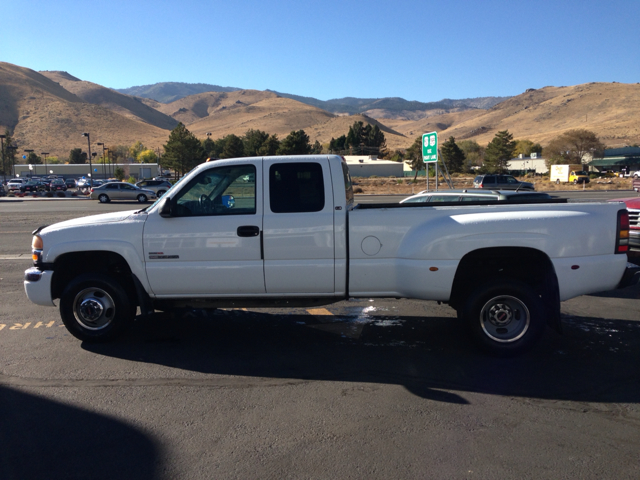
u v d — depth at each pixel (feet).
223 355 17.61
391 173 304.50
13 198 147.74
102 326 18.45
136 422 12.74
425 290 16.93
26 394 14.42
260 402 13.85
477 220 16.69
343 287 17.39
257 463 10.89
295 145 271.90
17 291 27.30
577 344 18.67
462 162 327.26
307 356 17.51
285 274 17.31
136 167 348.18
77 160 475.72
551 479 10.29
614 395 14.29
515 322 17.10
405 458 11.05
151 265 17.63
